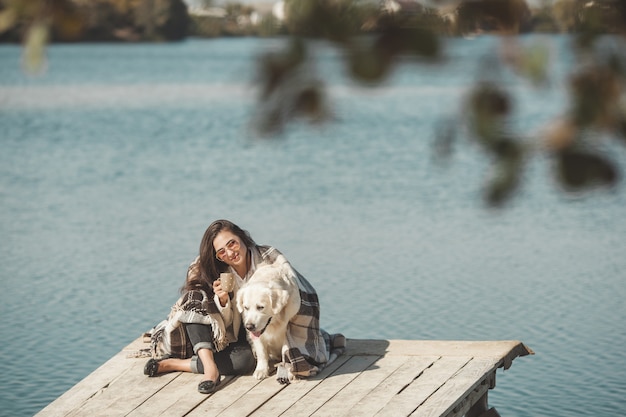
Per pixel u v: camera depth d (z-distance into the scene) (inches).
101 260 446.3
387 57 43.7
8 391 287.7
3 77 1780.3
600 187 44.4
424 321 352.2
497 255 444.8
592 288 392.5
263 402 213.2
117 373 233.8
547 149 45.0
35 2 47.6
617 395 283.0
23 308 374.6
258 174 681.0
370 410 205.6
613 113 44.0
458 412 214.7
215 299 228.8
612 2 43.9
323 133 47.1
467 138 46.2
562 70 44.6
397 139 856.9
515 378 300.8
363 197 582.9
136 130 970.1
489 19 43.3
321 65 44.9
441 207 549.6
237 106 1214.3
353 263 430.9
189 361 231.5
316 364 229.9
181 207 565.9
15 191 626.8
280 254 235.3
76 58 2566.4
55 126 1006.4
